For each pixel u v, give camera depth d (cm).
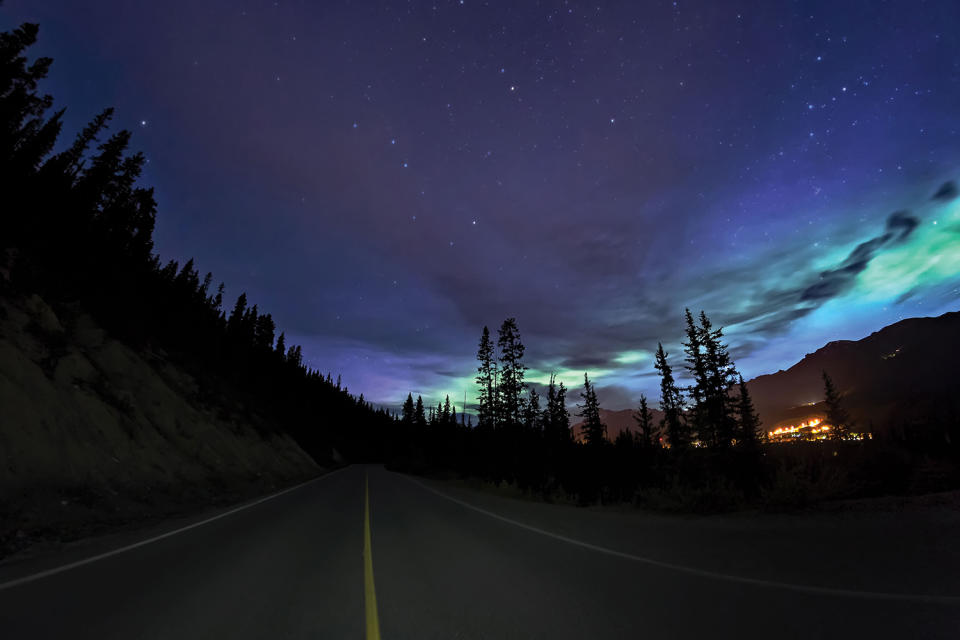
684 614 427
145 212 4494
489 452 3916
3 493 914
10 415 1098
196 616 430
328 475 4056
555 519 1166
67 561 653
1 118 2666
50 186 2584
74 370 1552
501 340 4525
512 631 394
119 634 379
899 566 556
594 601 477
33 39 3106
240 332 8981
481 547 793
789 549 687
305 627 404
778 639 357
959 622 377
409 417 11862
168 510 1294
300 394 10981
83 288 2195
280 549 767
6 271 1595
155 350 2797
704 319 2562
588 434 3394
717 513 1179
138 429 1659
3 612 427
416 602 480
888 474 1375
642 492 1473
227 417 3114
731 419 2292
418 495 1958
